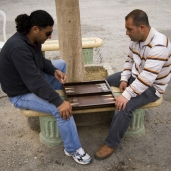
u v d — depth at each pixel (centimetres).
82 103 274
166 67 269
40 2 1164
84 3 1154
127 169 267
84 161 269
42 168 269
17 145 300
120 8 1038
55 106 258
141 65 277
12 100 273
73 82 314
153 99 279
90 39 507
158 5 1080
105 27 782
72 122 263
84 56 499
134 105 270
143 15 254
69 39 319
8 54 243
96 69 459
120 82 308
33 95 267
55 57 562
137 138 309
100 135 315
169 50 261
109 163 274
